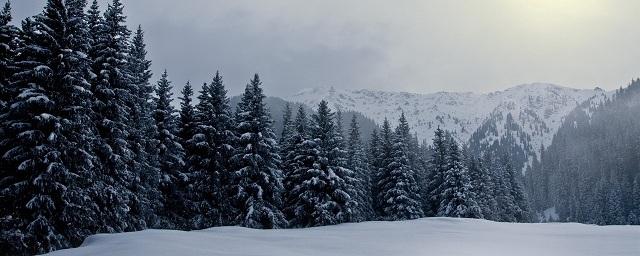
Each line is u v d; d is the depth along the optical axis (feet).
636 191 405.59
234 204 118.93
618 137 613.11
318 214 126.62
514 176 282.15
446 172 174.81
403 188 164.55
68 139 70.95
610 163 536.01
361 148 187.83
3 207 66.54
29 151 66.28
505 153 299.99
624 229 80.53
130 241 47.73
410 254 47.55
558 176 624.18
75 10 74.95
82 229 74.74
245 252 44.19
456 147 177.58
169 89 119.85
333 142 135.64
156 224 107.55
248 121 123.13
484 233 74.79
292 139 148.87
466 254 48.11
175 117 119.96
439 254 47.62
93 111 80.84
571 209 507.71
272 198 122.31
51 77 68.74
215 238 56.29
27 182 64.85
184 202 114.21
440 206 175.01
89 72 78.89
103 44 90.79
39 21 71.00
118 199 83.10
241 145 121.29
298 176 133.69
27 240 64.18
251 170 117.29
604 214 414.41
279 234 69.62
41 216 64.59
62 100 70.03
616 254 47.65
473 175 216.54
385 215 174.29
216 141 121.08
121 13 95.04
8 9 79.46
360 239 63.16
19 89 67.72
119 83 91.15
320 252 48.08
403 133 194.70
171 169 113.70
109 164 85.92
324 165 132.87
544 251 51.29
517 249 53.11
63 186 66.49
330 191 131.34
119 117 88.69
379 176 176.24
